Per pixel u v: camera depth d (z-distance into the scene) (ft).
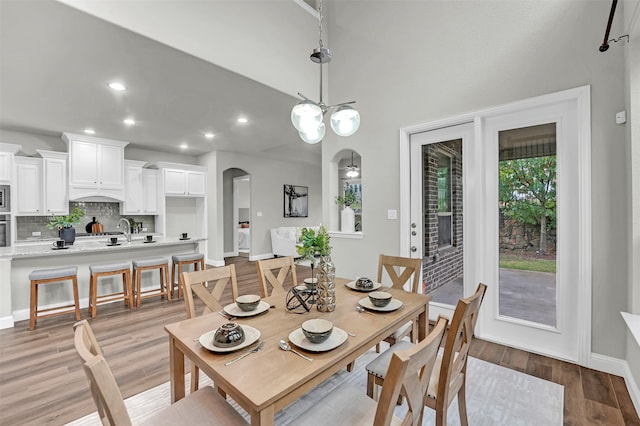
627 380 6.72
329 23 13.44
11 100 12.12
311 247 5.66
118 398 2.71
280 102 12.73
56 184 16.55
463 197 9.81
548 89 8.08
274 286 7.78
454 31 9.78
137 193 19.99
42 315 10.62
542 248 8.47
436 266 10.54
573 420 5.75
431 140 10.57
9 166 15.11
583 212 7.52
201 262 15.25
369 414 3.98
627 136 6.83
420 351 2.94
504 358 8.14
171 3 8.52
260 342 4.40
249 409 3.21
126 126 15.94
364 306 5.83
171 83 10.75
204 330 4.86
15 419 5.97
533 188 8.62
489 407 6.14
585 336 7.55
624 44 6.97
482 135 9.36
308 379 3.58
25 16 7.02
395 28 11.23
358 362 7.98
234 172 28.09
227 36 9.86
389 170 11.38
